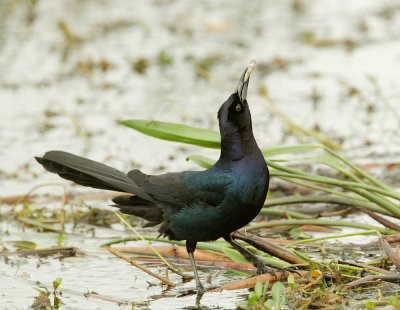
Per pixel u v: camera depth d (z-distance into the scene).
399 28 21.30
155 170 13.62
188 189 8.77
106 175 9.09
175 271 9.44
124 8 24.09
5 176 13.78
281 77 18.39
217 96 17.20
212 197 8.66
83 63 19.00
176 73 18.91
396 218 10.26
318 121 15.56
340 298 8.20
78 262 10.08
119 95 17.69
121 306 8.57
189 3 24.75
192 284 9.18
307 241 9.45
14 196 12.55
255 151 8.66
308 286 8.50
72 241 10.88
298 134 14.60
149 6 24.36
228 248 9.39
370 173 12.66
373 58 19.22
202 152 14.70
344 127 15.18
